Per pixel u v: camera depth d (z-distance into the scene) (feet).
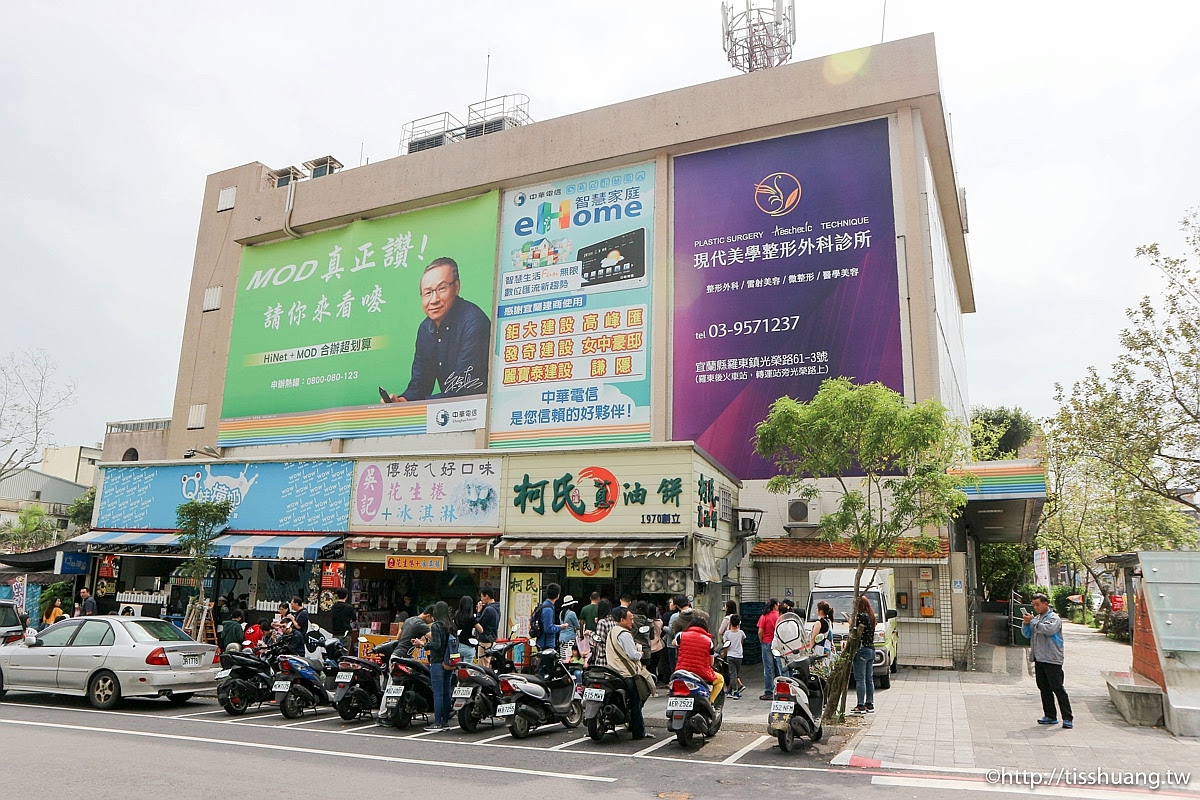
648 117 81.61
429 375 86.58
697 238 77.41
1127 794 24.63
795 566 69.41
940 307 75.10
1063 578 206.39
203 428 102.06
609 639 34.53
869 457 37.76
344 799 22.71
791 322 72.02
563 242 83.30
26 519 160.86
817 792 24.81
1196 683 36.01
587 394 78.23
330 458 67.92
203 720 37.93
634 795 24.17
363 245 95.14
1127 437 63.98
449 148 91.56
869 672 40.60
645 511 55.01
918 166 70.79
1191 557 38.11
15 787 23.17
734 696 47.73
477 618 45.62
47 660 42.63
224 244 108.37
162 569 76.64
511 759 29.84
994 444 101.24
